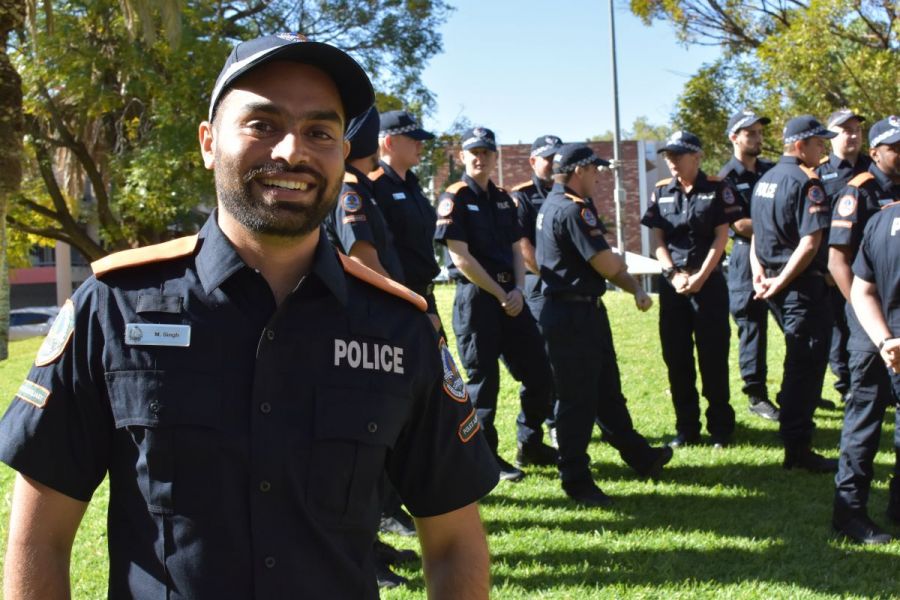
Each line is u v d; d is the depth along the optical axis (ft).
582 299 15.70
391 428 5.14
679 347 19.92
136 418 4.73
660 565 12.82
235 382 4.87
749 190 22.75
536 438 18.30
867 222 13.84
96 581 12.46
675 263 19.98
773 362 27.89
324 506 4.87
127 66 55.57
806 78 50.24
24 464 4.75
